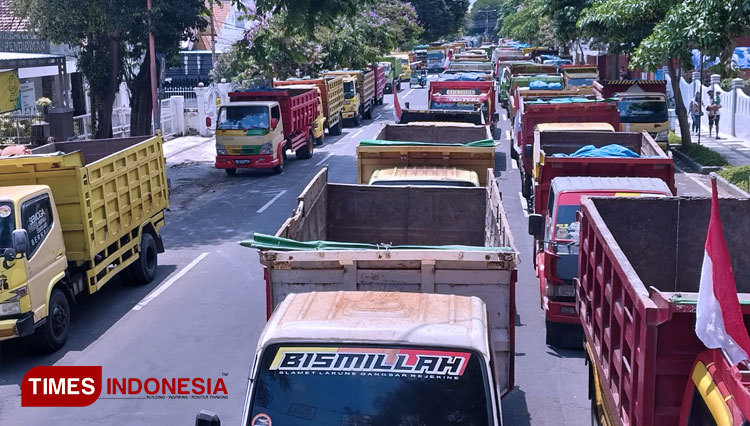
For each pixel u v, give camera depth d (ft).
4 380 33.19
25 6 84.02
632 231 28.71
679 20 62.28
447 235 37.42
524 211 61.46
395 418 17.54
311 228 33.35
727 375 15.26
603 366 23.99
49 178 37.81
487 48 317.63
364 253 24.38
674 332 17.56
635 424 18.97
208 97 120.47
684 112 88.38
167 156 99.19
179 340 37.14
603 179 37.32
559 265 34.60
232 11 187.93
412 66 220.02
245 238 56.85
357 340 18.22
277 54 129.49
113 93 91.15
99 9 81.92
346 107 124.47
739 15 57.31
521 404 30.19
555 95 85.97
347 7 81.35
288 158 95.76
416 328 18.47
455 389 17.72
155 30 85.76
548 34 225.15
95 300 43.47
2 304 33.09
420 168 44.42
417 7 319.06
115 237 41.88
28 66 83.41
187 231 59.52
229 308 41.57
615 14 78.18
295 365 18.04
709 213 28.48
